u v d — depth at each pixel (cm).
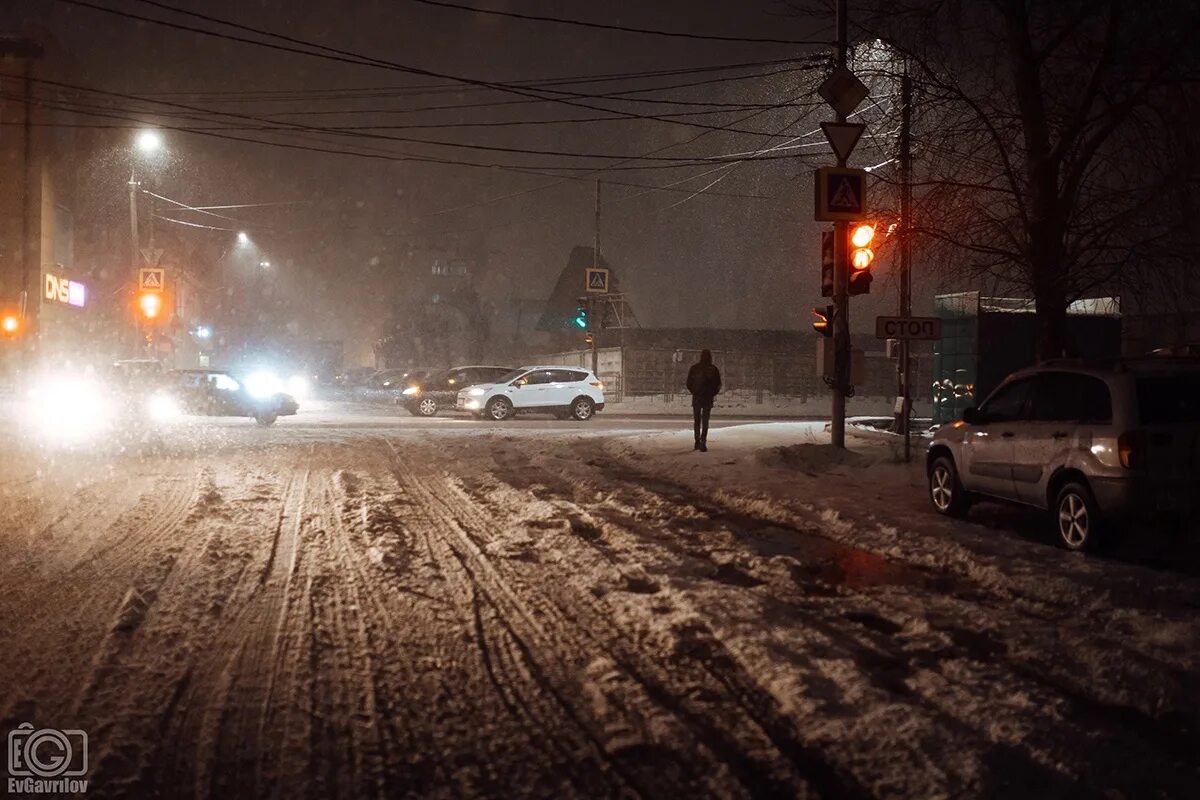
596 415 3850
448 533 1085
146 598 786
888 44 1627
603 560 921
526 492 1403
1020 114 1537
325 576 869
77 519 1159
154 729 518
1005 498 1098
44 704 553
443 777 460
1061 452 993
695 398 1962
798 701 541
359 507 1264
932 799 430
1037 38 1553
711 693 568
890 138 1750
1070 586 810
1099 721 534
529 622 723
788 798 436
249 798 440
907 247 1778
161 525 1124
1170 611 745
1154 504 902
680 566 895
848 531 1094
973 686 575
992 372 2495
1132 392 928
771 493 1380
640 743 495
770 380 5566
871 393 5700
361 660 634
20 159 4653
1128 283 1549
